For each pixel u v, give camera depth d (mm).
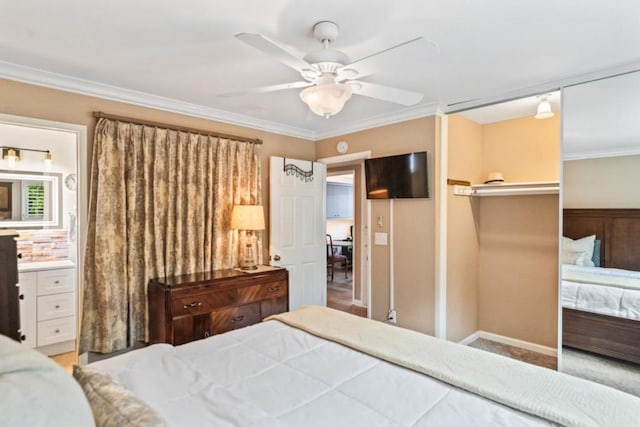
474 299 3789
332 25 1881
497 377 1448
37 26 1938
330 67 1803
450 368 1531
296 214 4125
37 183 3674
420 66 2438
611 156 2490
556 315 3342
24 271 3186
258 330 2094
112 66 2477
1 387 733
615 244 2492
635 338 2426
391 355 1672
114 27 1949
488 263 3791
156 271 3115
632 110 2395
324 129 4270
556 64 2396
